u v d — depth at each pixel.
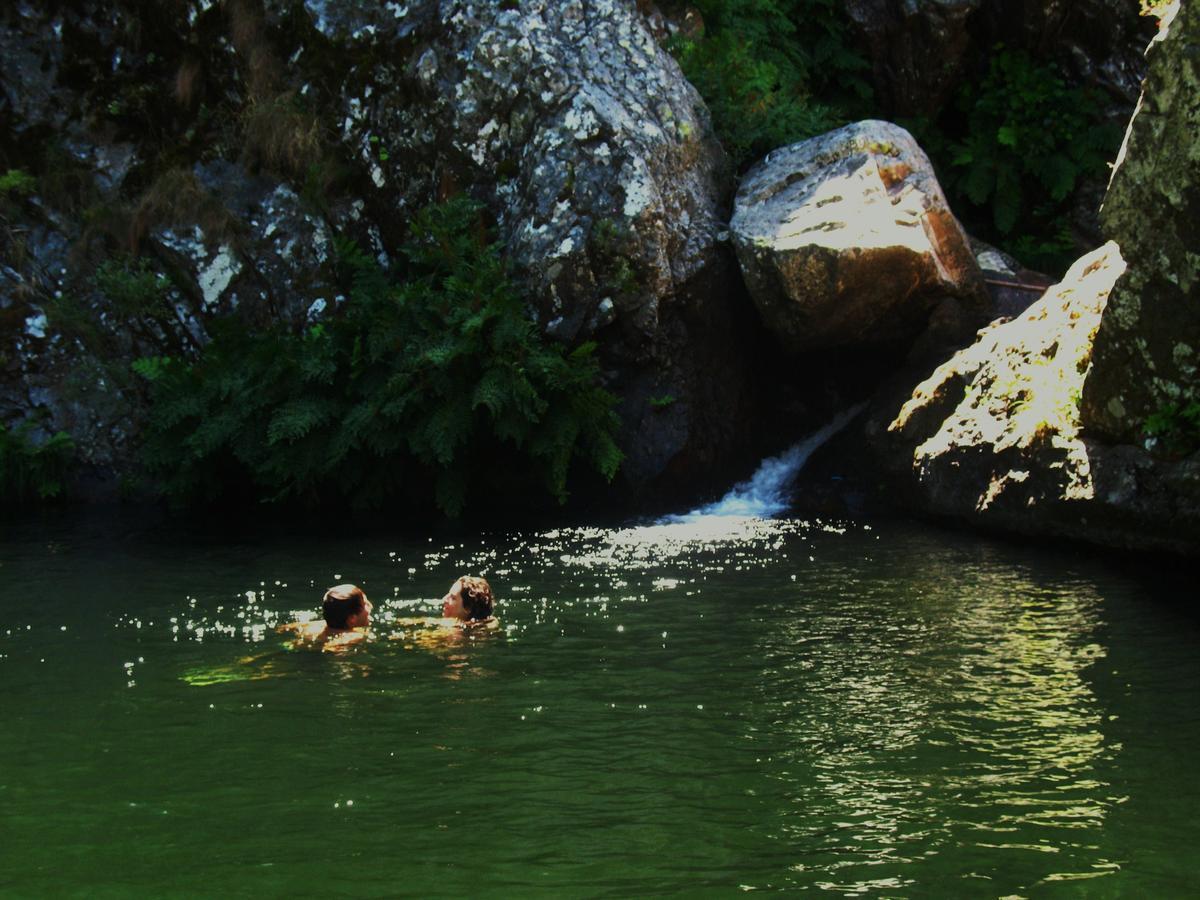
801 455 14.53
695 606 8.67
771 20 17.67
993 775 5.32
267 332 14.48
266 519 13.25
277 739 5.79
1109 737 5.82
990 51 17.95
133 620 8.32
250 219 15.50
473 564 10.35
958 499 11.85
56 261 15.48
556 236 13.77
